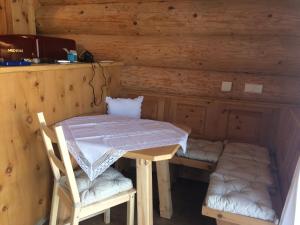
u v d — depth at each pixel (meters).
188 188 2.60
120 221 2.08
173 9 2.50
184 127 2.08
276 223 1.45
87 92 2.42
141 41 2.72
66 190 1.64
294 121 1.78
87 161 1.54
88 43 2.93
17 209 1.79
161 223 2.07
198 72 2.62
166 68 2.75
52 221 1.82
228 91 2.53
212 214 1.56
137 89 2.91
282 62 2.31
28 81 1.75
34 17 3.03
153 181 2.68
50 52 2.36
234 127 2.55
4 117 1.61
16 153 1.72
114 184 1.69
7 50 2.08
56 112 2.05
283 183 1.71
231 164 1.97
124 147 1.59
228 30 2.41
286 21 2.21
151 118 2.84
